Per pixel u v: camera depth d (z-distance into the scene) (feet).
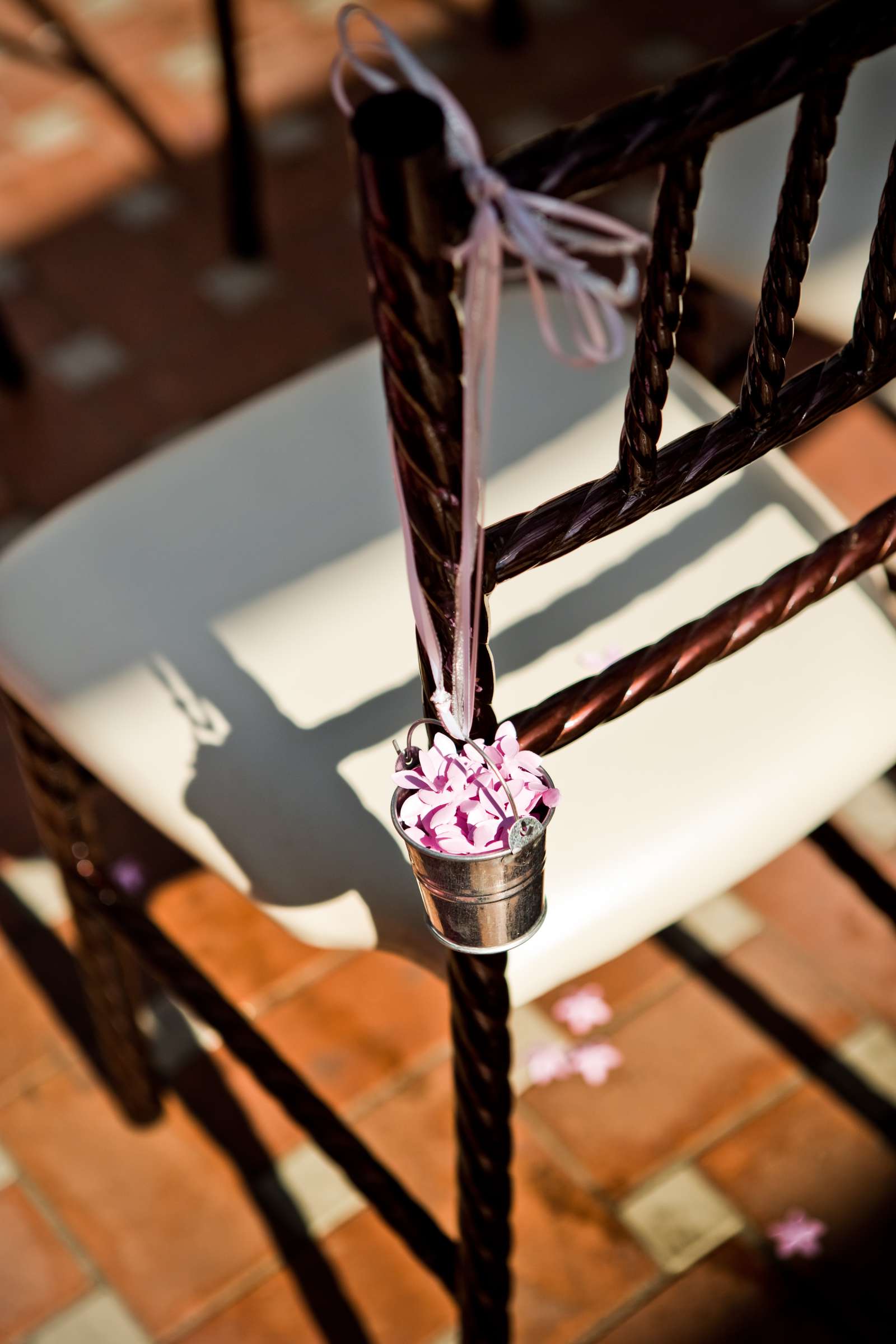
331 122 8.91
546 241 2.38
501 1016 3.11
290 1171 4.57
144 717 3.48
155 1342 4.30
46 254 8.13
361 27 9.63
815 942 5.02
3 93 9.32
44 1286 4.40
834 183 4.21
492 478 3.71
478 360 2.43
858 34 2.49
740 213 4.18
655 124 2.44
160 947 3.94
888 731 3.46
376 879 3.30
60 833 3.91
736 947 5.02
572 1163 4.54
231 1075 4.79
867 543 3.03
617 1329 4.27
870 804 5.38
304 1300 4.35
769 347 2.73
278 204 8.36
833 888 5.16
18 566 3.73
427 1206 4.49
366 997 4.99
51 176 8.66
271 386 7.25
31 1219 4.51
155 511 3.76
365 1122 4.65
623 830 3.32
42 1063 4.85
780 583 3.01
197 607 3.61
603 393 3.84
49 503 6.67
